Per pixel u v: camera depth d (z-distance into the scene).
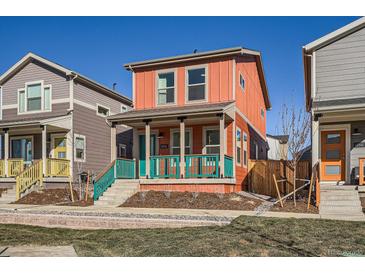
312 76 13.33
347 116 12.41
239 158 15.91
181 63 16.14
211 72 15.58
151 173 14.62
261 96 23.67
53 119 17.14
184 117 14.18
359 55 12.87
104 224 9.41
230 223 8.30
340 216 9.05
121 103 23.31
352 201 10.66
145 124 15.98
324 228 7.36
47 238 8.03
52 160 17.02
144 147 16.95
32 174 15.88
